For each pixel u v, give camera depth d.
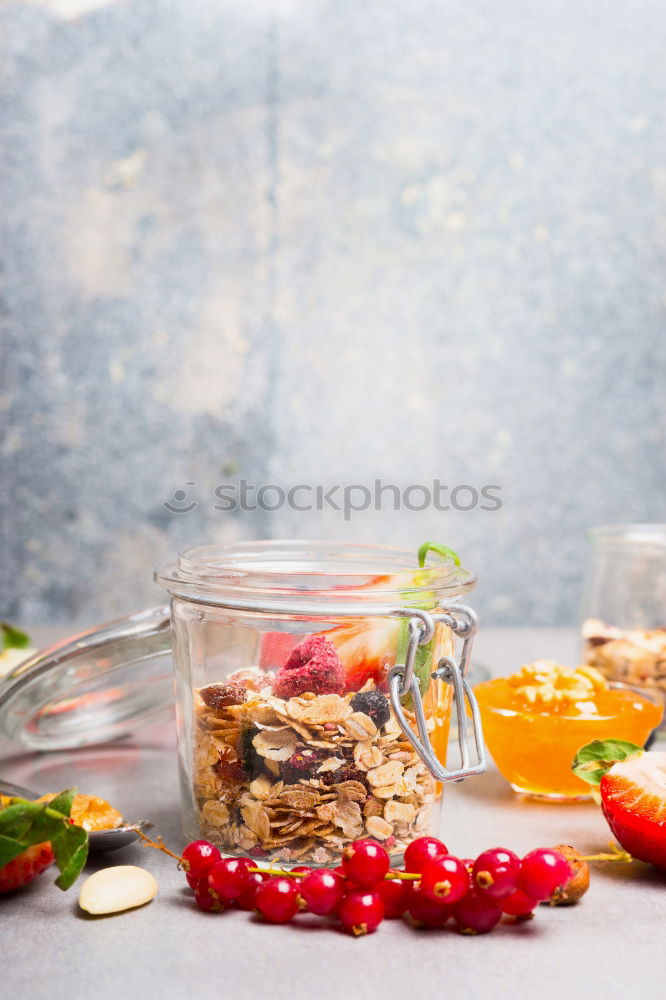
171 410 1.38
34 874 0.50
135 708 0.64
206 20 1.33
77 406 1.37
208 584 0.50
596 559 0.72
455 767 0.64
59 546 1.39
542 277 1.37
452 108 1.34
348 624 0.49
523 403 1.39
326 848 0.50
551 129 1.35
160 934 0.47
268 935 0.47
